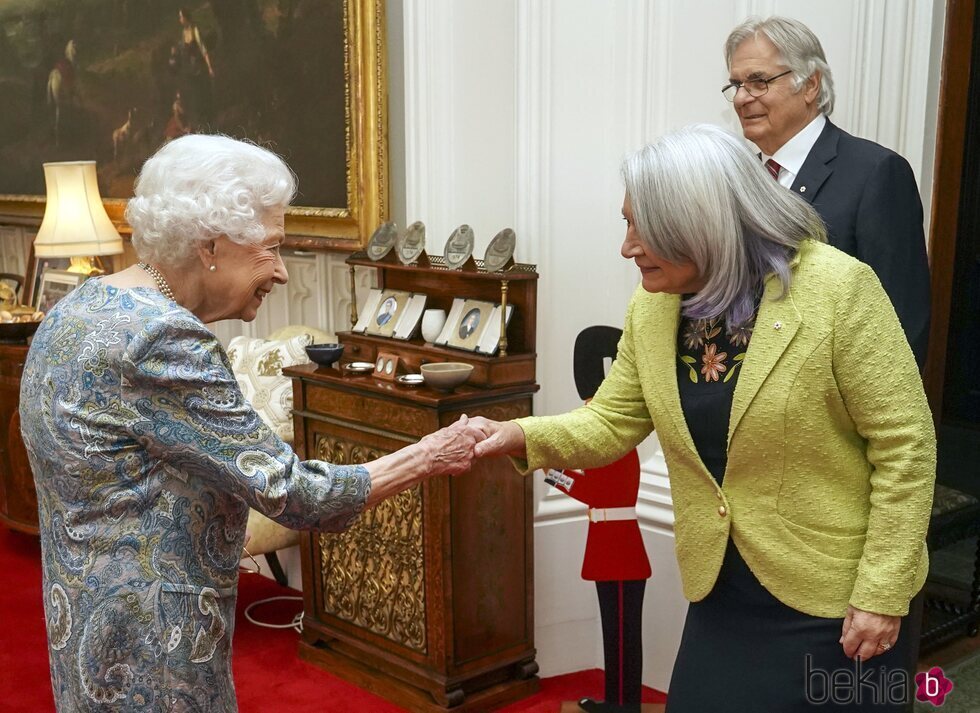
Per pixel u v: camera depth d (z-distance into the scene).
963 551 4.40
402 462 1.89
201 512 1.61
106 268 5.80
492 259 3.27
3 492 5.00
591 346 2.92
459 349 3.32
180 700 1.60
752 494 1.77
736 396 1.72
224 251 1.64
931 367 3.01
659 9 3.23
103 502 1.54
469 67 3.58
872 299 1.67
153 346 1.52
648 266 1.76
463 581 3.22
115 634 1.56
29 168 6.29
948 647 3.74
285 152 4.39
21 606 4.30
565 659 3.68
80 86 5.69
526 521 3.39
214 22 4.66
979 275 4.29
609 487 2.94
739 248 1.68
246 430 1.58
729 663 1.85
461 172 3.65
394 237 3.62
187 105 4.92
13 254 6.77
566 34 3.39
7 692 3.52
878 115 2.82
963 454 4.48
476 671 3.30
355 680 3.53
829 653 1.75
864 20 2.79
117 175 5.52
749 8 3.04
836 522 1.74
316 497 1.68
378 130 3.95
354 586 3.53
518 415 3.29
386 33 3.91
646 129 3.31
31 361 1.62
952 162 2.88
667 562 3.43
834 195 2.31
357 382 3.33
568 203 3.47
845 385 1.67
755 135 2.45
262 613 4.22
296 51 4.24
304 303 4.63
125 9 5.25
